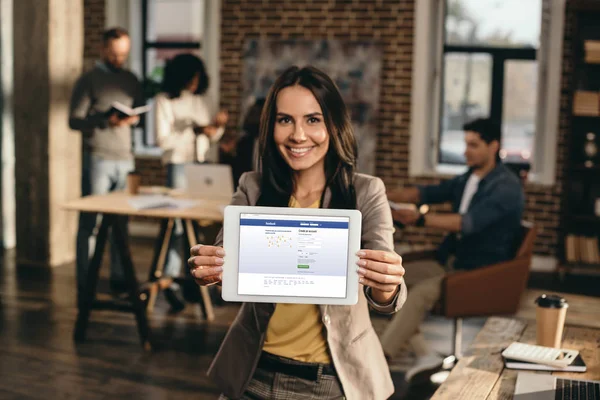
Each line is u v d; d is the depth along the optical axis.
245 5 7.56
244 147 5.03
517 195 4.12
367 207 1.99
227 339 2.05
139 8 8.02
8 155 7.31
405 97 7.25
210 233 4.93
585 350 2.49
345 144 1.95
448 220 4.07
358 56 7.29
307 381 1.96
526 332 2.69
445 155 7.47
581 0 6.44
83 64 8.02
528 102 7.21
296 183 2.03
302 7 7.43
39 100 6.48
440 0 7.24
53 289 5.87
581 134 6.75
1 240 7.35
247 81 7.59
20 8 6.42
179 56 5.33
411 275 4.21
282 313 1.98
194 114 5.45
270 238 1.78
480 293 3.95
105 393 3.90
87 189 5.58
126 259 4.65
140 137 8.11
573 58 6.50
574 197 6.90
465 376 2.22
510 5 7.14
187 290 5.62
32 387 3.95
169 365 4.33
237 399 2.01
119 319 5.19
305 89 1.90
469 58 7.30
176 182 5.44
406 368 4.34
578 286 6.48
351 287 1.77
